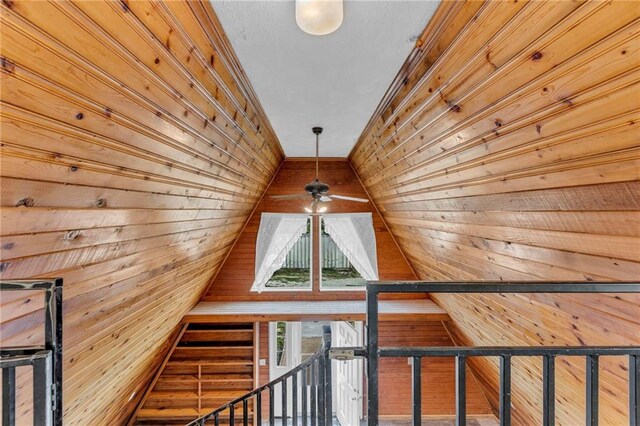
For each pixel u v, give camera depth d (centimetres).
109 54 93
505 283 85
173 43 113
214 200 263
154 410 453
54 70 81
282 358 526
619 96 81
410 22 129
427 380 469
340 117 254
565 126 100
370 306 84
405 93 179
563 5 80
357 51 152
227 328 487
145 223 176
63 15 76
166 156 154
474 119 135
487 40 106
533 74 99
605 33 76
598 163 98
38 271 119
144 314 273
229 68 160
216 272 470
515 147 125
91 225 133
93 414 315
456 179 183
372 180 390
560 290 85
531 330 212
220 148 208
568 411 226
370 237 471
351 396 461
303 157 465
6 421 73
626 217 101
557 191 121
